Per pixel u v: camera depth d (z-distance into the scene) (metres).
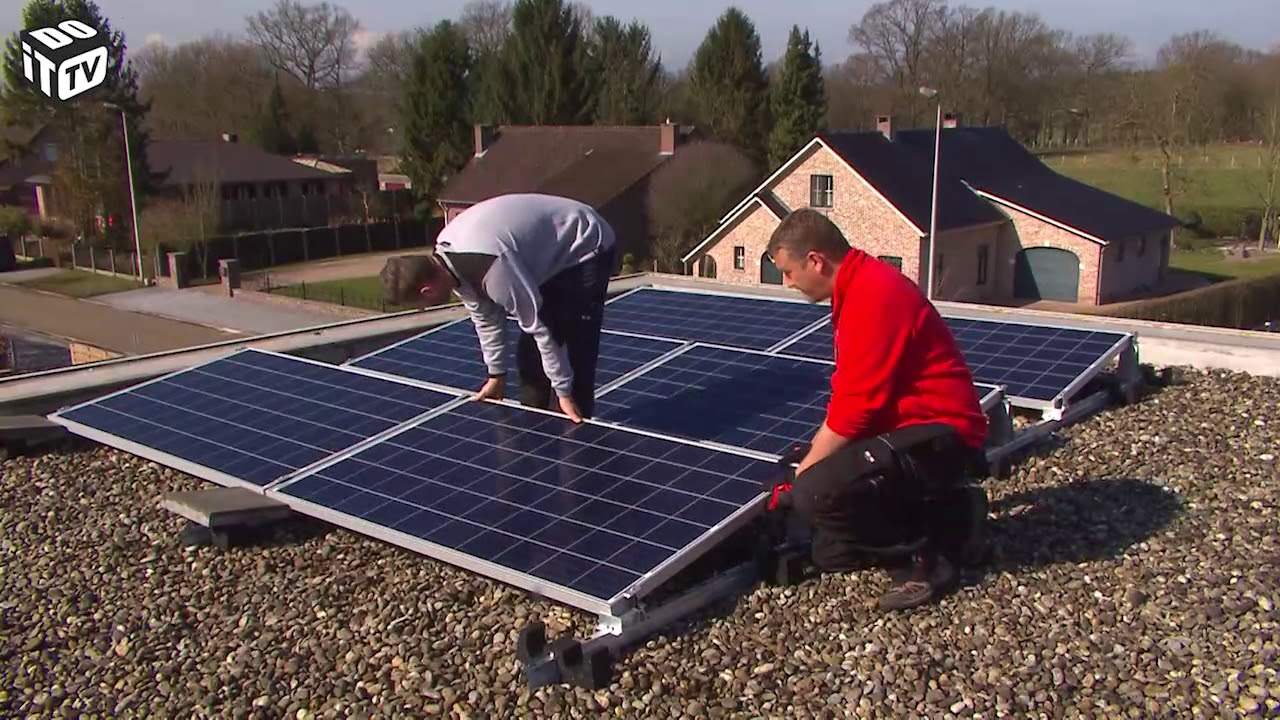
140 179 44.38
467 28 76.50
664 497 5.37
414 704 4.48
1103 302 31.42
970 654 4.49
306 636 5.20
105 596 5.79
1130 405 8.30
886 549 4.79
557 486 5.61
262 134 67.50
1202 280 35.12
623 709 4.31
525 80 55.16
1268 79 42.97
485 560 4.99
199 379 8.45
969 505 4.88
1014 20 63.03
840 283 4.53
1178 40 45.97
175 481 7.43
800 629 4.82
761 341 9.94
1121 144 49.75
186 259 39.25
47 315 34.06
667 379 7.95
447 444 6.32
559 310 6.23
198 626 5.39
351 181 57.84
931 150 35.28
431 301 5.82
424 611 5.30
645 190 40.44
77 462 7.89
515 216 5.93
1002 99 63.59
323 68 74.38
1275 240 42.88
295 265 44.94
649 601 5.08
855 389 4.47
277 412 7.50
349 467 6.25
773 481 5.36
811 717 4.16
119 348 28.78
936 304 12.56
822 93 49.78
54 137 49.28
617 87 56.62
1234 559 5.21
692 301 11.64
